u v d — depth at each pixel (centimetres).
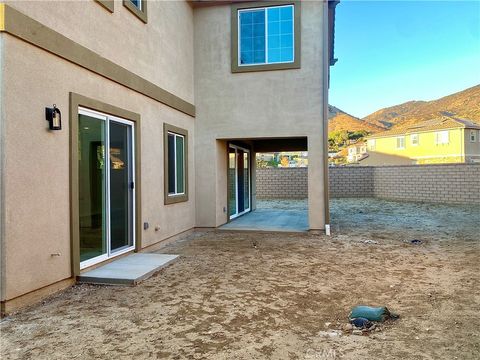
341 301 484
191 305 468
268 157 4788
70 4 547
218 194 1061
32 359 333
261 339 373
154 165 808
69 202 542
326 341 368
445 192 1792
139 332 389
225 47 1030
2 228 427
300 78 990
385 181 2106
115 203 675
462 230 1038
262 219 1259
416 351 345
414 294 507
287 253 763
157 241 817
